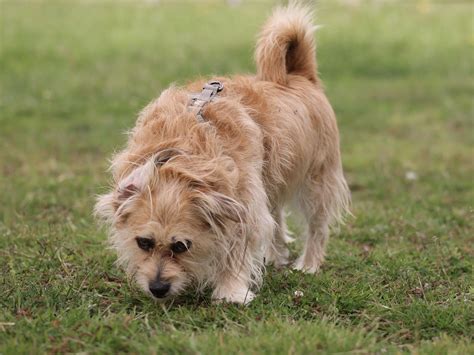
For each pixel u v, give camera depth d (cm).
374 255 848
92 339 591
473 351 578
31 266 782
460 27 2897
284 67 826
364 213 1033
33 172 1260
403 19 3058
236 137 675
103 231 907
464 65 2359
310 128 812
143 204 621
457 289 746
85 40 2598
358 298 697
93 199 1084
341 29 2798
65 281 731
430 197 1127
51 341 591
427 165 1351
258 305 677
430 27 2903
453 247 882
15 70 2167
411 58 2441
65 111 1753
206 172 620
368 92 2030
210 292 717
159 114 692
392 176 1272
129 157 650
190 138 646
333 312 670
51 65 2244
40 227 931
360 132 1634
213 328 621
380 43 2608
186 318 641
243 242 665
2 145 1462
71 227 930
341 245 916
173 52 2398
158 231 617
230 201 617
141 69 2173
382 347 588
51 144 1475
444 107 1870
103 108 1780
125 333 602
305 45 859
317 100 840
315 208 853
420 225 980
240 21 2950
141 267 652
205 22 2942
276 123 750
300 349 562
